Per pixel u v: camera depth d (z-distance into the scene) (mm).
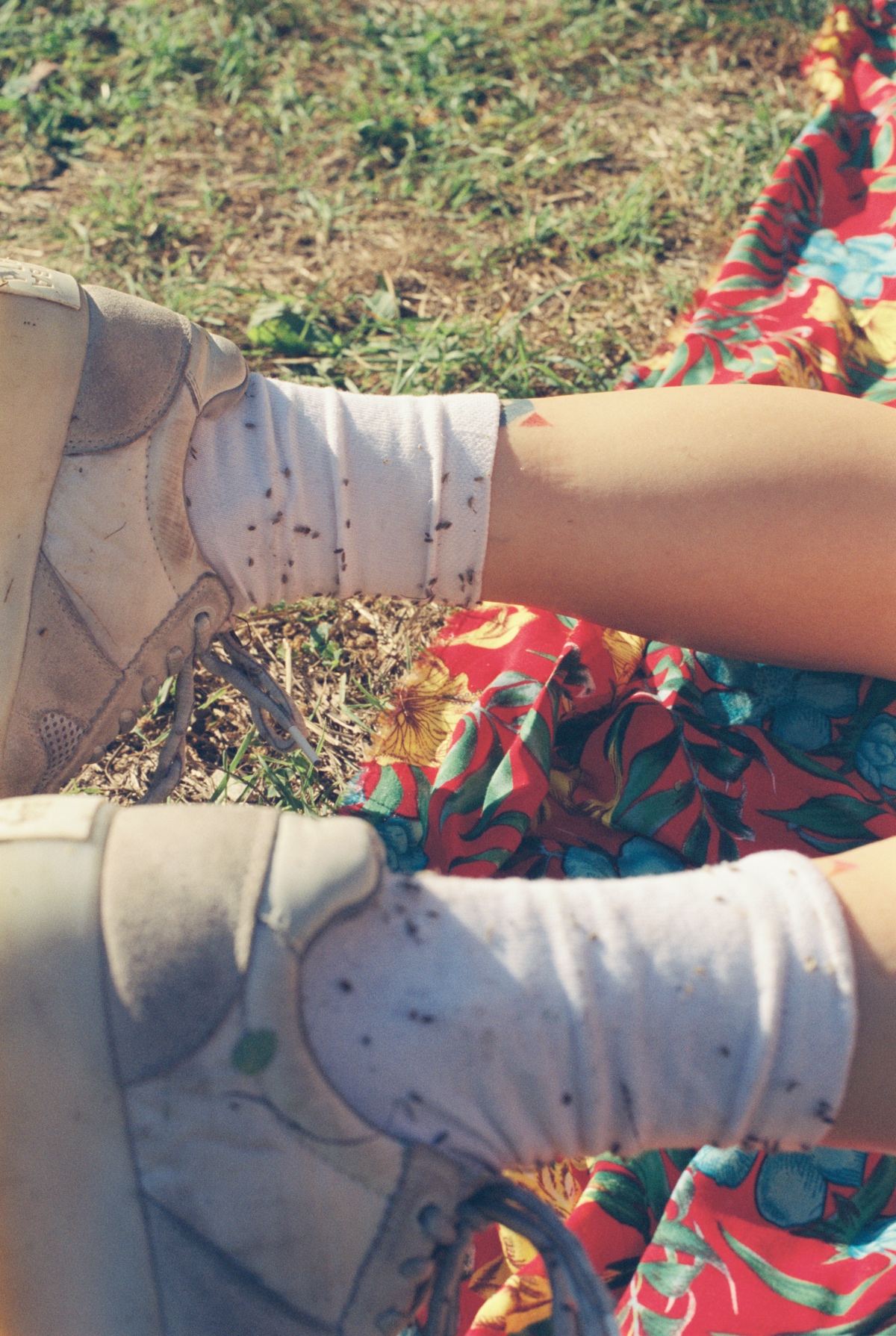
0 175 2248
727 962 728
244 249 2072
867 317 1713
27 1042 667
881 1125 761
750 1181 955
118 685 1042
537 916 735
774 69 2445
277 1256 700
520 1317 889
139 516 999
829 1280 903
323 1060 693
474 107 2367
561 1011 707
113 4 2691
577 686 1271
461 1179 723
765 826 1189
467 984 707
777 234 1846
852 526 1037
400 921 724
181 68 2479
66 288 967
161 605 1044
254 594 1105
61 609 984
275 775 1308
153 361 985
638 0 2619
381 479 1043
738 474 1030
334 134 2305
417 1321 897
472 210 2160
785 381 1511
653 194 2131
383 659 1482
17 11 2625
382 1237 716
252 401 1054
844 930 744
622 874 1167
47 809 722
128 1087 675
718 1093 730
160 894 677
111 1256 690
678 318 1891
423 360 1779
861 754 1237
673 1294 903
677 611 1090
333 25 2602
